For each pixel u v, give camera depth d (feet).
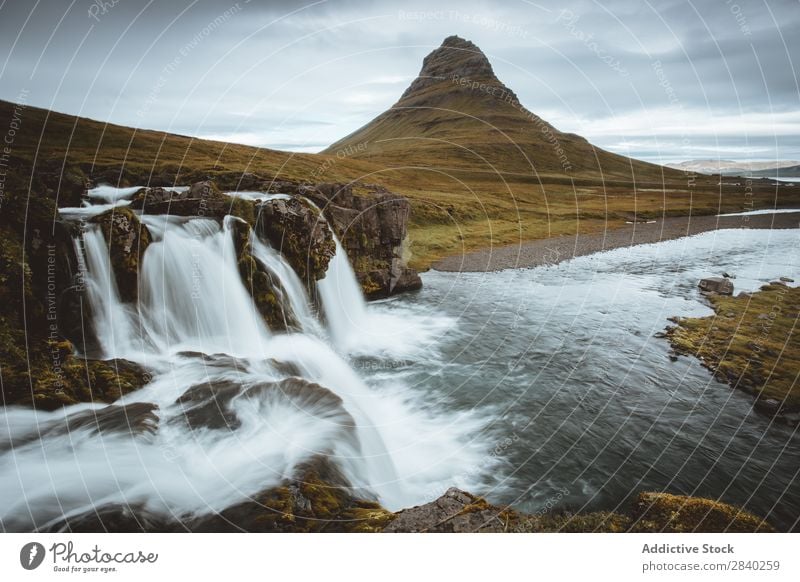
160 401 43.62
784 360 66.90
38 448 35.12
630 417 54.90
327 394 47.75
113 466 34.04
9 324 44.50
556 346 78.69
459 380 66.03
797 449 47.96
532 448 48.83
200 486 32.91
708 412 55.36
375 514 31.19
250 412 42.91
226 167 159.53
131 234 56.29
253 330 65.57
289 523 29.43
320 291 83.10
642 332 83.41
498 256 164.14
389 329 89.20
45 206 52.54
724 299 101.45
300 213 78.33
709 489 42.16
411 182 303.89
